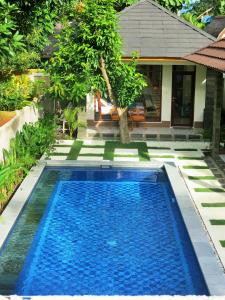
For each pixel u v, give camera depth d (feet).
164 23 62.90
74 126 59.36
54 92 56.70
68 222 36.01
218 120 50.93
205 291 25.98
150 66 63.41
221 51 48.52
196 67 62.44
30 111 55.93
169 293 26.27
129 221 36.42
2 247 30.78
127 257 30.60
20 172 45.19
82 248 31.83
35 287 26.84
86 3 54.49
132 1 79.87
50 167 48.65
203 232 32.42
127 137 58.49
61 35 57.41
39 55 63.72
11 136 45.70
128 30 61.87
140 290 26.68
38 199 40.47
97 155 52.90
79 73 55.98
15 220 34.53
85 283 27.37
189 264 29.50
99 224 35.76
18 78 58.44
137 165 48.67
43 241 32.68
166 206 39.45
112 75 56.85
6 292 26.23
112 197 41.47
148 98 64.23
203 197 40.04
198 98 63.31
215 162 50.26
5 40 29.19
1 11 29.94
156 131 62.13
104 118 64.08
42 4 34.55
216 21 78.89
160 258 30.45
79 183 44.78
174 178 44.29
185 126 64.90
